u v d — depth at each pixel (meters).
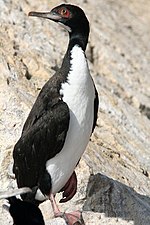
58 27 20.06
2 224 12.54
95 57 21.06
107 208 13.30
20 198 12.23
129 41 24.28
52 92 11.98
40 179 12.07
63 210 13.11
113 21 25.23
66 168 12.09
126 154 16.05
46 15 12.31
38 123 11.93
